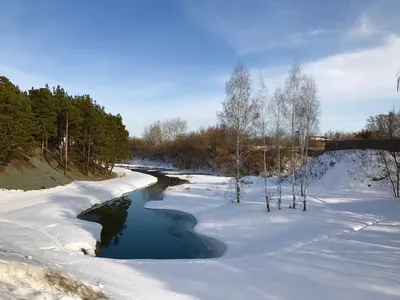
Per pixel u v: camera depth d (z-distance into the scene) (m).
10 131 27.23
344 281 9.30
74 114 37.97
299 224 16.89
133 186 40.06
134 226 20.83
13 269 6.65
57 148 43.97
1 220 17.53
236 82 22.16
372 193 27.23
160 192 36.41
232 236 17.02
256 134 22.45
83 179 39.03
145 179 47.50
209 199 28.88
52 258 10.46
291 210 19.97
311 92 20.62
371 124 42.31
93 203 27.66
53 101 36.75
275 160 37.34
